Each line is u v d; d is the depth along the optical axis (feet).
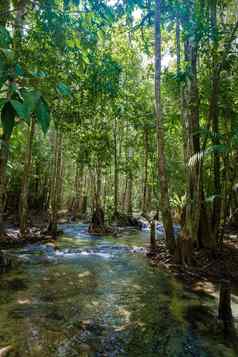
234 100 31.55
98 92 35.06
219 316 16.03
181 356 13.26
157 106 29.89
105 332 15.17
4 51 4.10
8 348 13.07
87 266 28.19
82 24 8.95
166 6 28.40
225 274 24.86
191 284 23.09
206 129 26.35
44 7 7.93
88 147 54.49
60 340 14.14
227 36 27.84
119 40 49.14
